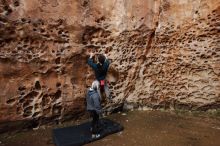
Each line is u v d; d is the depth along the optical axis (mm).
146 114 6500
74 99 5688
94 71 5609
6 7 4754
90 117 6035
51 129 5406
